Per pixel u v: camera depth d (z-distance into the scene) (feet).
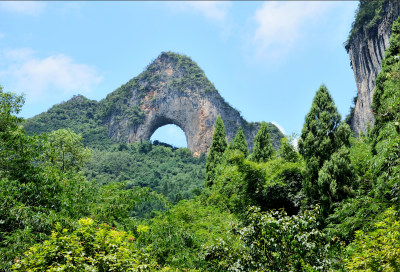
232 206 57.57
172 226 37.14
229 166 68.33
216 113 473.67
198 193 90.27
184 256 33.35
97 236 22.74
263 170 54.60
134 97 519.60
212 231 42.47
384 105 39.29
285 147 60.64
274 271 21.72
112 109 521.65
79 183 38.09
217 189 63.46
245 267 22.52
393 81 40.09
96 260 20.72
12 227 26.73
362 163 48.42
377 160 33.91
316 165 45.88
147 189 42.11
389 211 25.63
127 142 478.59
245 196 55.47
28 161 32.68
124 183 43.32
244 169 54.95
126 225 36.81
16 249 23.80
